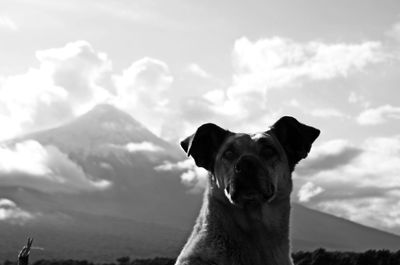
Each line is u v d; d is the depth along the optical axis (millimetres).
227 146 1658
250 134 1694
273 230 1624
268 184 1606
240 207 1603
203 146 1715
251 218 1605
